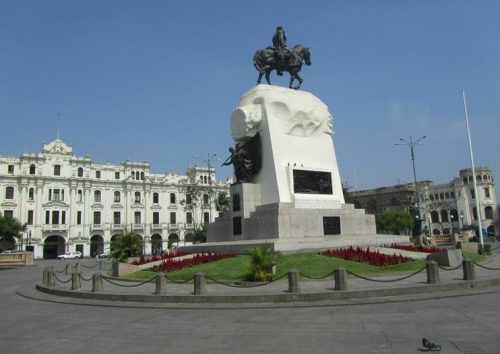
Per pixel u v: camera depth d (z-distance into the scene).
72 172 85.56
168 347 9.43
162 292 16.06
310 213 25.80
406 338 9.30
